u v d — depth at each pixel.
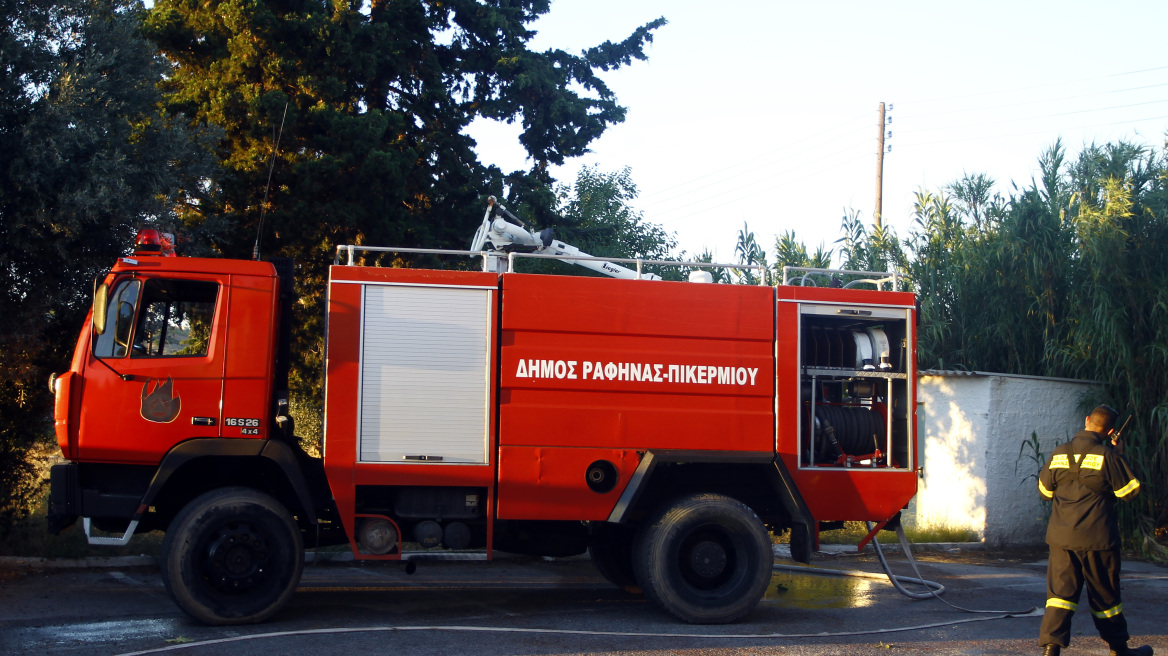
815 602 7.54
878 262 14.36
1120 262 11.18
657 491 7.10
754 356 6.94
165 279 6.40
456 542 6.66
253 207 11.97
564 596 7.77
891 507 7.10
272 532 6.17
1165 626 6.84
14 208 7.34
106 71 8.14
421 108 14.41
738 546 6.69
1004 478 11.35
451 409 6.56
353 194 12.32
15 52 7.42
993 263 13.03
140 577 7.81
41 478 8.72
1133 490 5.51
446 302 6.63
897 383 7.27
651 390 6.75
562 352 6.66
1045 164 12.75
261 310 6.49
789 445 6.90
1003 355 13.13
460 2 14.48
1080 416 11.83
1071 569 5.59
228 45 12.17
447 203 14.45
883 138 24.77
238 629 5.99
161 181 8.28
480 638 5.90
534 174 15.90
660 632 6.26
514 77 14.81
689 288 6.89
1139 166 11.76
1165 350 10.75
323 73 12.65
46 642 5.53
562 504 6.61
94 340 6.27
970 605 7.49
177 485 6.68
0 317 7.43
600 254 17.09
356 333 6.50
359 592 7.62
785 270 7.20
